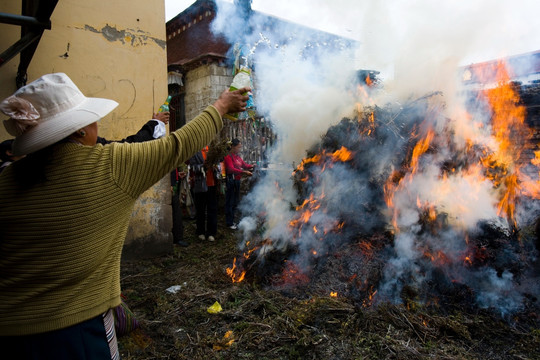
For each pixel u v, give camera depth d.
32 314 1.19
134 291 3.83
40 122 1.22
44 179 1.20
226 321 3.15
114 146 1.32
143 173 1.31
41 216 1.19
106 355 1.31
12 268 1.21
